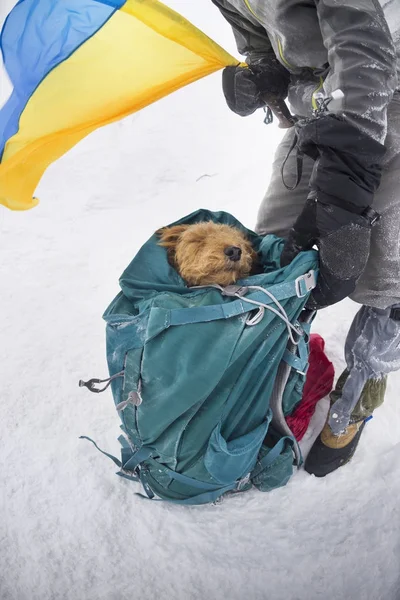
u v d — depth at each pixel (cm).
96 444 194
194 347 147
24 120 160
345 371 181
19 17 156
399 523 172
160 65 160
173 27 154
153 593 160
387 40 133
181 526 172
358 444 191
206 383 148
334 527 171
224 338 147
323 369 201
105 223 295
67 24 155
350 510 175
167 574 163
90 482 183
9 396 212
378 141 136
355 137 133
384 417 200
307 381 197
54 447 195
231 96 171
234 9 170
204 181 316
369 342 168
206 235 152
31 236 288
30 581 163
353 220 141
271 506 176
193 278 153
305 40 147
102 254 277
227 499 178
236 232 158
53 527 173
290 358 161
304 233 153
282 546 167
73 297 255
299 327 159
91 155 335
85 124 162
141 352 151
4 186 162
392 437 196
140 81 161
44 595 160
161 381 150
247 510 175
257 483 177
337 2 132
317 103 142
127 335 152
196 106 365
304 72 157
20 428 201
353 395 172
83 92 159
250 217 290
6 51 160
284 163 171
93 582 162
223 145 337
